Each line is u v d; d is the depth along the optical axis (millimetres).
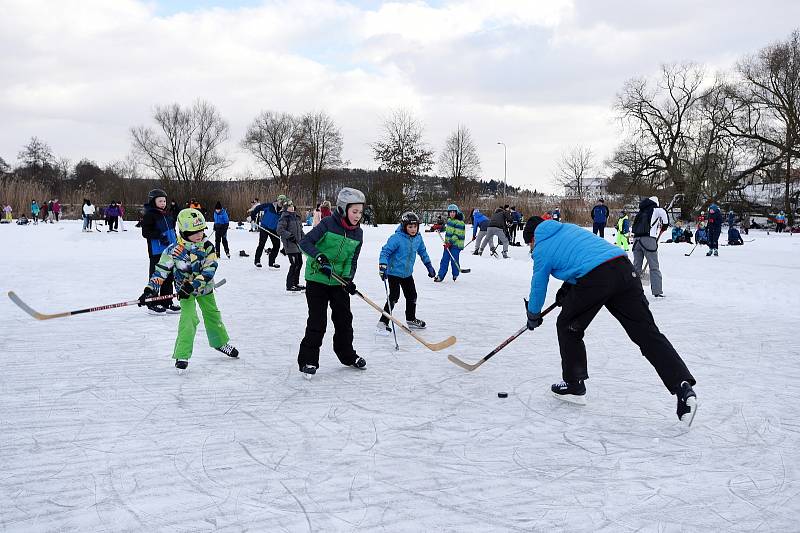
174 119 55438
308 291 4879
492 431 3773
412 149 38719
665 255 17656
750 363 5418
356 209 4828
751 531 2629
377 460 3328
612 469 3236
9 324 6730
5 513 2725
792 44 37031
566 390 4281
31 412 4000
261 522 2668
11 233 23547
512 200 40781
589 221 37094
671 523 2688
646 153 42750
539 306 4293
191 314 5016
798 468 3262
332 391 4551
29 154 73438
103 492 2930
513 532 2604
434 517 2725
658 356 3881
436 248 19656
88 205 26344
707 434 3742
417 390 4602
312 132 57125
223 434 3678
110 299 8328
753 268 13680
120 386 4582
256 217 13117
